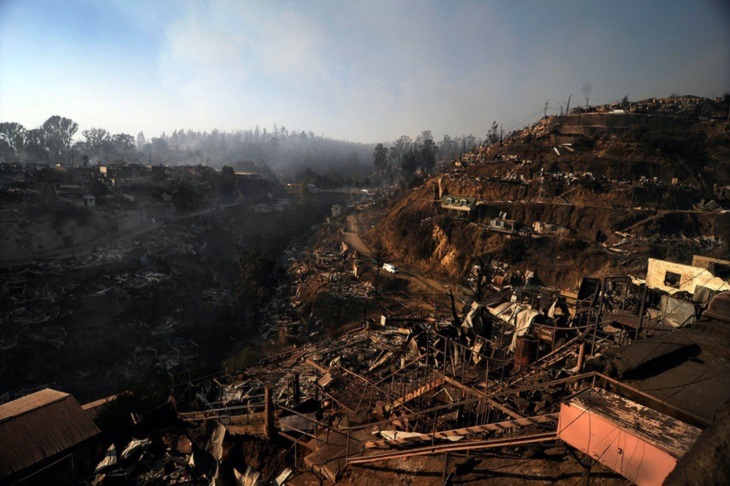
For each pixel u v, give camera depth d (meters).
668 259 53.44
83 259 64.31
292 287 68.62
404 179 146.38
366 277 64.00
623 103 109.00
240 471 15.24
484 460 9.66
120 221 80.50
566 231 62.41
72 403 18.41
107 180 96.19
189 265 76.56
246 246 97.81
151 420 20.25
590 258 55.78
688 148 77.62
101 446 18.14
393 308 51.72
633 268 51.62
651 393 7.00
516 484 8.45
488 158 93.75
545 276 55.72
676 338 8.75
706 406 6.47
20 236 62.31
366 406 17.03
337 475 11.83
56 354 47.22
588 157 78.56
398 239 76.88
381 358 23.83
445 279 62.44
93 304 55.44
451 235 68.31
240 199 123.44
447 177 88.00
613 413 6.63
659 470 5.79
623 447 6.24
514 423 8.96
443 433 10.57
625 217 61.78
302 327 54.94
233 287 77.31
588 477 7.32
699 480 3.32
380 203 114.06
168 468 16.41
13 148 144.88
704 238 57.53
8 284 52.56
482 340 14.96
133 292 59.75
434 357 14.85
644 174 72.69
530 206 68.56
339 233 92.44
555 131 94.62
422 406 13.73
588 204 66.88
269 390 16.17
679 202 65.00
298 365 25.81
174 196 100.56
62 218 69.38
